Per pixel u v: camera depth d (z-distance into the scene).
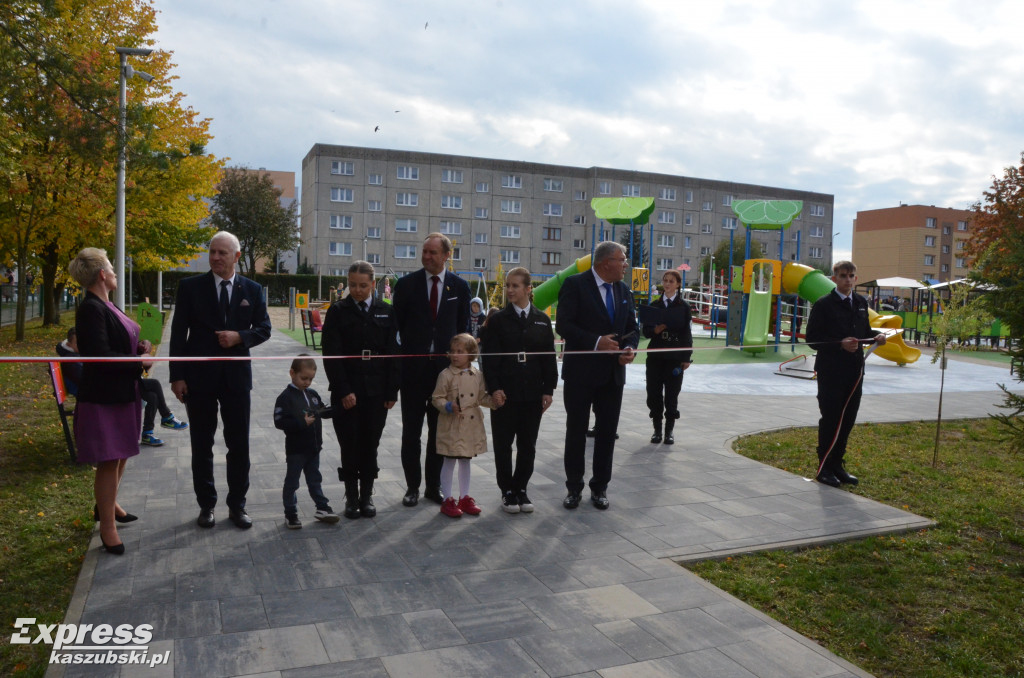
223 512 5.22
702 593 4.01
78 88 14.29
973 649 3.52
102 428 4.18
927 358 22.09
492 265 63.84
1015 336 5.12
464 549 4.60
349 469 5.14
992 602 4.08
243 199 55.16
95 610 3.59
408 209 61.59
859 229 84.12
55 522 4.89
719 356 20.39
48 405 9.52
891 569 4.48
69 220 18.02
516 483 5.45
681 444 8.15
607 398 5.59
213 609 3.63
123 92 15.55
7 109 13.55
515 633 3.48
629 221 26.53
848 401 6.47
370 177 60.59
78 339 4.16
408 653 3.25
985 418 10.58
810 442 8.36
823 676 3.19
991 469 7.26
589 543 4.78
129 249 21.61
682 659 3.28
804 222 73.06
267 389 11.62
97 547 4.43
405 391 5.50
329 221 60.03
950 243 80.31
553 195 65.06
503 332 5.35
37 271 27.05
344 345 5.12
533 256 64.81
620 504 5.71
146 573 4.06
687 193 68.50
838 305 6.48
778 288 21.94
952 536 5.13
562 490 6.12
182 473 6.22
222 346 4.71
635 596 3.94
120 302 16.47
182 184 20.09
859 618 3.79
